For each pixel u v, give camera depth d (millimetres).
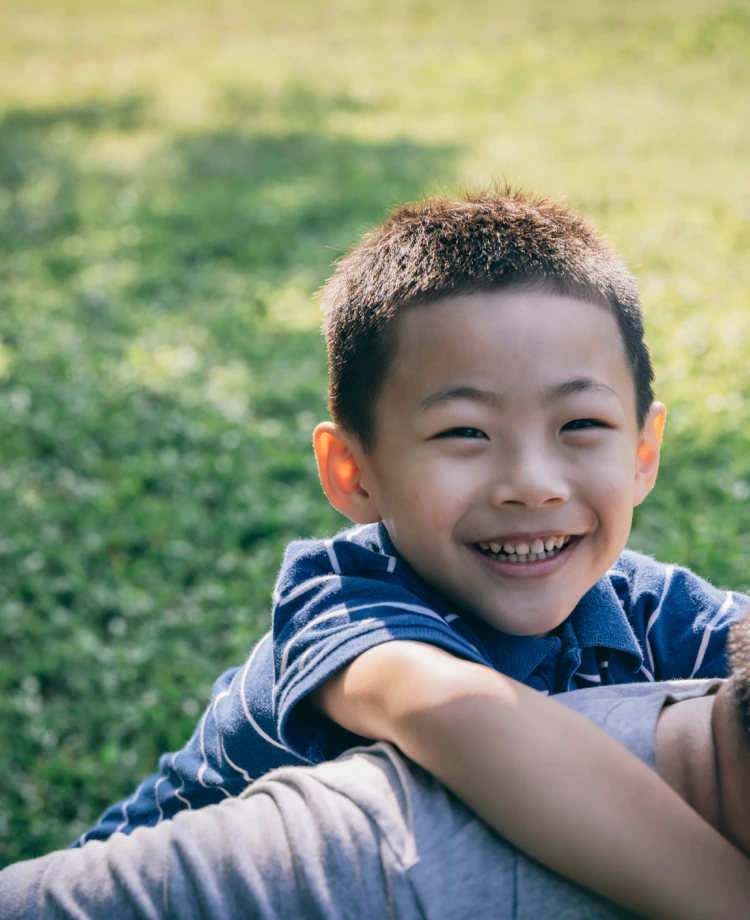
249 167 12906
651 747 1180
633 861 1064
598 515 1472
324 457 1693
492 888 1089
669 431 5984
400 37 20688
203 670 4258
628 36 19125
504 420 1423
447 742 1160
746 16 19531
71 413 6488
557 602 1506
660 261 9172
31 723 4016
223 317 8219
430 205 1724
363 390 1562
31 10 24578
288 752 1620
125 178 12570
